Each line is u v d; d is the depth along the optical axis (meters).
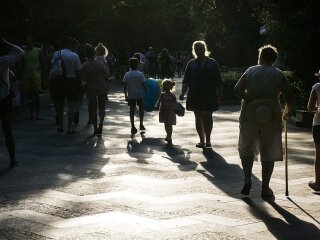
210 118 12.58
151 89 16.48
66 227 6.64
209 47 48.44
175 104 13.44
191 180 9.29
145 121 17.78
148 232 6.46
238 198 8.12
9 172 9.91
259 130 8.19
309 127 17.00
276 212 7.40
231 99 24.80
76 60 14.93
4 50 10.16
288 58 19.83
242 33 43.06
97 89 14.53
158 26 62.91
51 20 30.11
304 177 9.55
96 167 10.34
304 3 19.12
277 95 8.31
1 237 6.27
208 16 46.47
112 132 15.20
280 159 8.14
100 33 39.78
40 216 7.11
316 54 19.44
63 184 8.93
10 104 10.27
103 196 8.13
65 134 14.74
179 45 70.88
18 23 27.17
